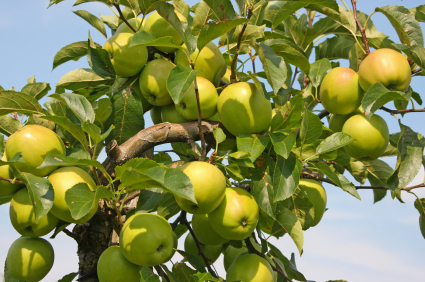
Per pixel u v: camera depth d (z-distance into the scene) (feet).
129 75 8.48
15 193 6.99
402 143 8.18
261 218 7.78
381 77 7.43
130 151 7.57
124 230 6.56
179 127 7.88
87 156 6.53
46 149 6.67
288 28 10.75
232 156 6.64
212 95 7.48
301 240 7.23
